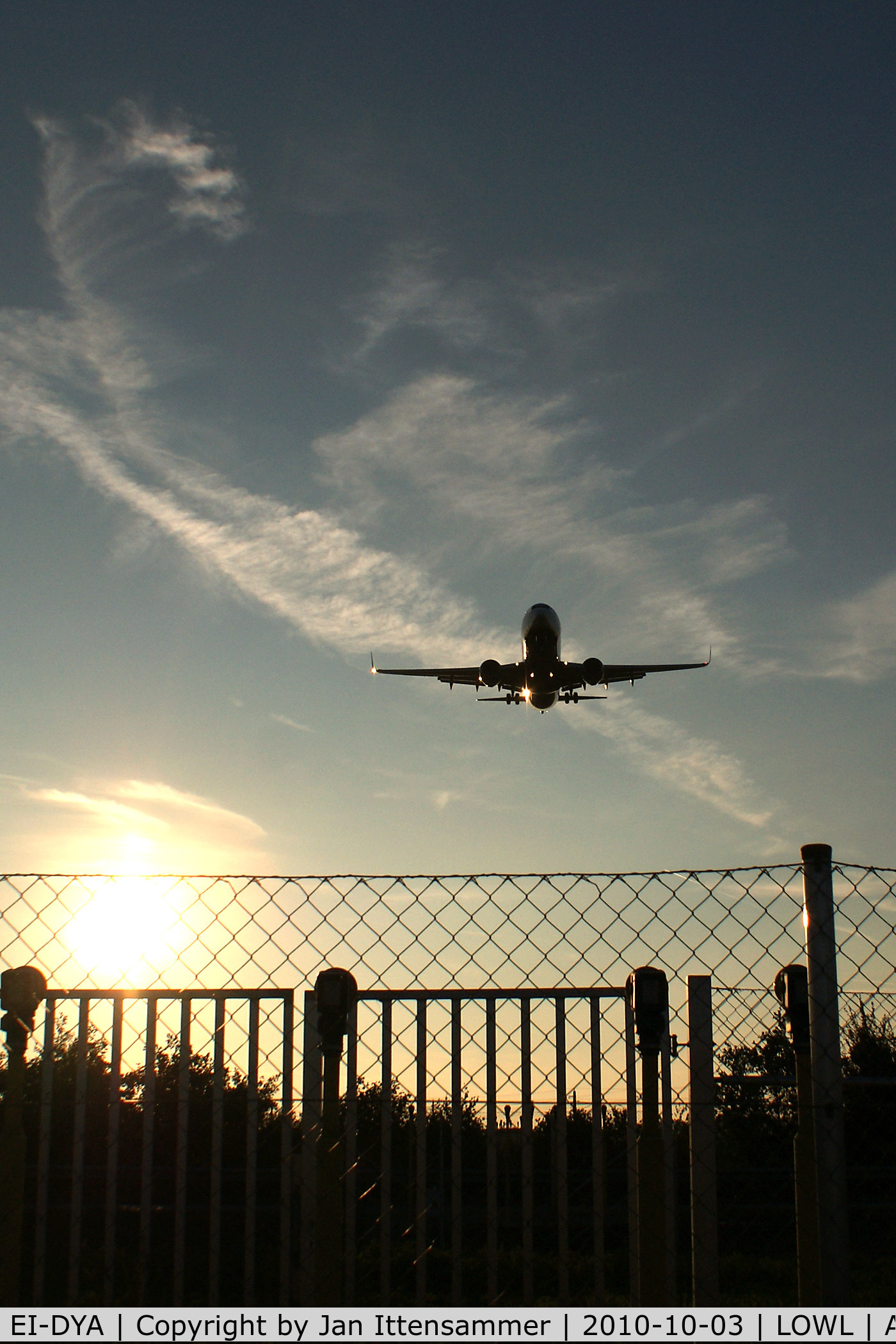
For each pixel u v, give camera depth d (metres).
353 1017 5.96
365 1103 6.95
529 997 5.95
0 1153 5.78
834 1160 5.42
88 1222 11.76
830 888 5.68
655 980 5.80
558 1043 5.95
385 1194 5.83
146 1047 5.90
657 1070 6.02
